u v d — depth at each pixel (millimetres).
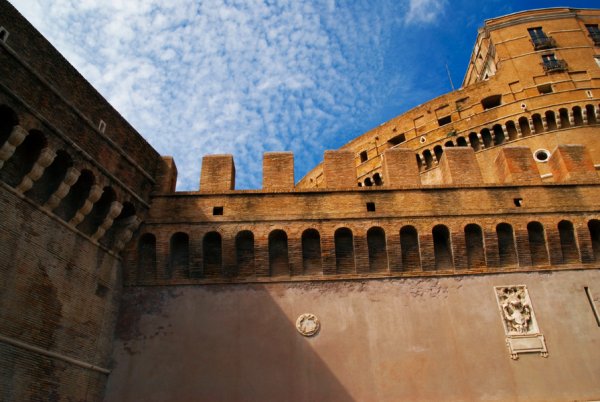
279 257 22000
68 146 18125
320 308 20812
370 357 19859
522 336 20391
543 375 19625
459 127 48500
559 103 46125
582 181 23609
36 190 17484
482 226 22328
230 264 21406
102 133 19828
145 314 20531
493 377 19562
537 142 45531
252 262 21766
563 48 49906
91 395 18312
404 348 20078
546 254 22266
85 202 18938
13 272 15984
